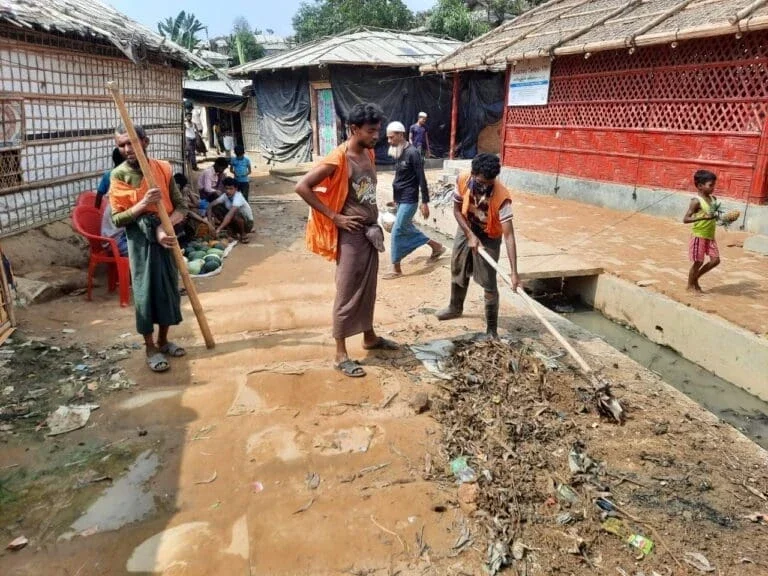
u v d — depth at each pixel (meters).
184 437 3.57
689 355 5.59
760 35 8.26
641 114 10.22
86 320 5.38
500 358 4.55
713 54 8.94
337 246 4.21
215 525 2.88
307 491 3.12
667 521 2.97
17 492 3.10
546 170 12.59
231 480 3.20
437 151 19.53
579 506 3.05
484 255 4.61
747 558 2.75
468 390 4.12
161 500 3.05
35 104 7.15
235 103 20.88
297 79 19.55
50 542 2.77
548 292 7.53
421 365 4.46
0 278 4.87
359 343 4.84
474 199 4.64
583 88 11.34
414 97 18.81
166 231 4.07
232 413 3.82
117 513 2.96
